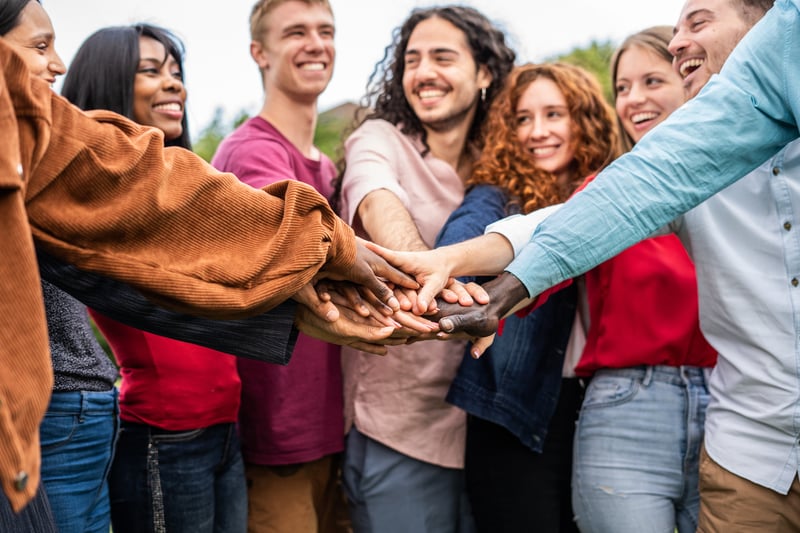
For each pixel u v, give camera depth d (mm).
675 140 1989
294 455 2691
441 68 2885
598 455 2467
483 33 2975
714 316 2135
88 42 2586
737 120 1951
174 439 2398
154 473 2385
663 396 2453
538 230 2131
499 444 2627
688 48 2281
